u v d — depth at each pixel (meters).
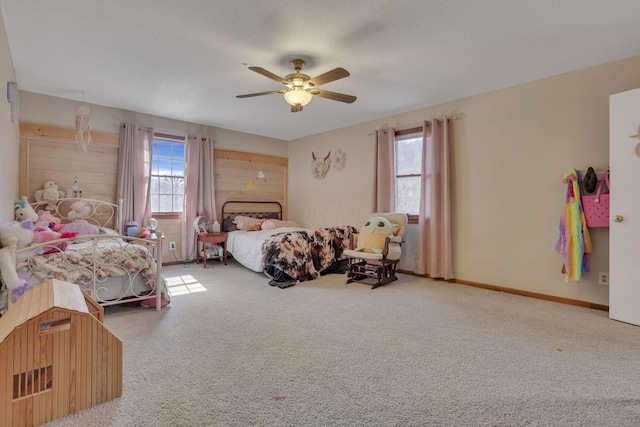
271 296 3.48
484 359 2.07
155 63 3.16
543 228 3.50
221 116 4.98
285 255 4.07
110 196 4.52
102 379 1.57
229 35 2.65
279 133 6.14
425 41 2.73
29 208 3.36
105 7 2.28
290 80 2.89
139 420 1.46
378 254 3.93
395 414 1.52
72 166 4.22
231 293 3.59
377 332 2.50
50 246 2.49
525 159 3.62
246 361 2.02
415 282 4.18
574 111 3.29
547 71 3.33
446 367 1.96
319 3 2.22
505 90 3.77
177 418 1.47
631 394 1.69
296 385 1.75
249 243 4.64
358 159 5.39
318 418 1.48
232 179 5.90
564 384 1.78
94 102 4.32
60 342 1.47
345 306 3.15
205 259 4.98
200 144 5.32
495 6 2.25
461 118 4.14
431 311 3.02
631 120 2.73
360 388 1.73
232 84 3.69
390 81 3.61
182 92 3.94
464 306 3.18
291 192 6.66
